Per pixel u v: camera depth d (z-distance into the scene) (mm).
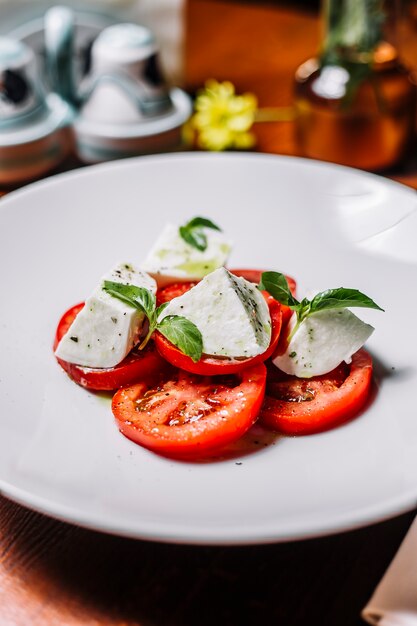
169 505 392
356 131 688
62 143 727
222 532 371
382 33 684
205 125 722
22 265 544
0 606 381
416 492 387
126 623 377
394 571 382
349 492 397
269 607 385
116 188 596
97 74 707
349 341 458
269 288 462
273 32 916
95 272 551
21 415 443
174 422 438
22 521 415
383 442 429
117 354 455
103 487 401
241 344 441
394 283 532
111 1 765
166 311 455
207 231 581
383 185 581
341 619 381
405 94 682
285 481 409
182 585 392
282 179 596
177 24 778
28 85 689
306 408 439
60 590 388
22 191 579
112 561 399
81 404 455
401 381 462
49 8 766
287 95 804
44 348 487
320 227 574
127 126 713
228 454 426
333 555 405
